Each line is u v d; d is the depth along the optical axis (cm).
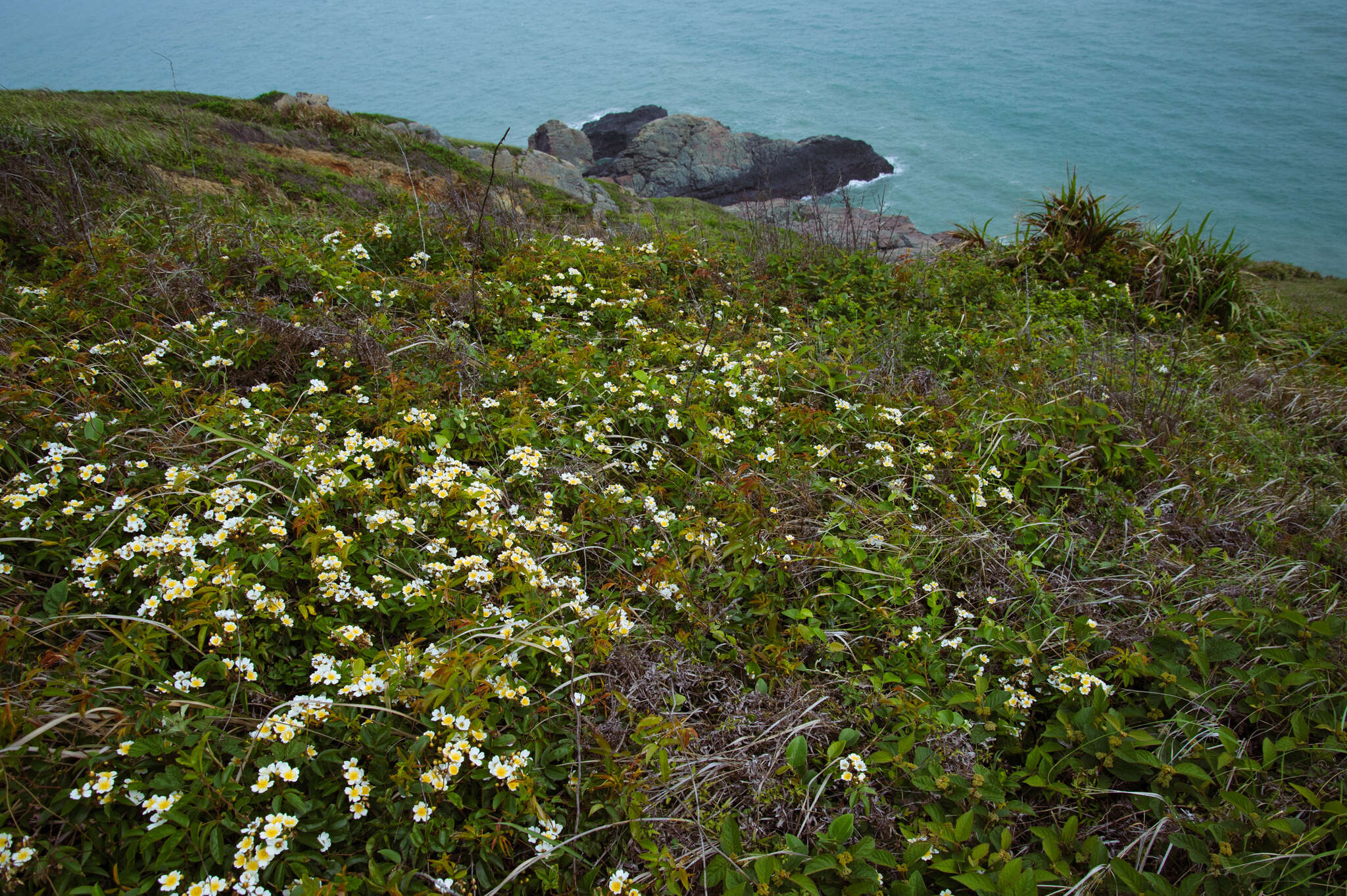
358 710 225
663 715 255
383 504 292
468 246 570
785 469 375
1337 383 623
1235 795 231
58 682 201
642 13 12281
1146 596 337
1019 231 906
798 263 706
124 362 341
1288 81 5947
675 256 614
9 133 609
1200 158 4409
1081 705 267
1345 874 227
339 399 347
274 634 244
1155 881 212
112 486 281
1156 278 817
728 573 307
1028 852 239
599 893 204
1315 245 3303
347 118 1402
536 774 222
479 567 271
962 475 390
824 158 3484
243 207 575
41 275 425
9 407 295
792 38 9150
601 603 292
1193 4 9000
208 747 197
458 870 194
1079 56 7119
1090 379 502
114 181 593
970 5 10369
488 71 8500
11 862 168
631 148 3070
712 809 238
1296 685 279
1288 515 410
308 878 180
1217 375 600
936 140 4781
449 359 396
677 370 447
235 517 269
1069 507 402
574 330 479
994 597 329
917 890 207
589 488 336
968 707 270
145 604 226
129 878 179
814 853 228
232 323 379
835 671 286
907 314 584
